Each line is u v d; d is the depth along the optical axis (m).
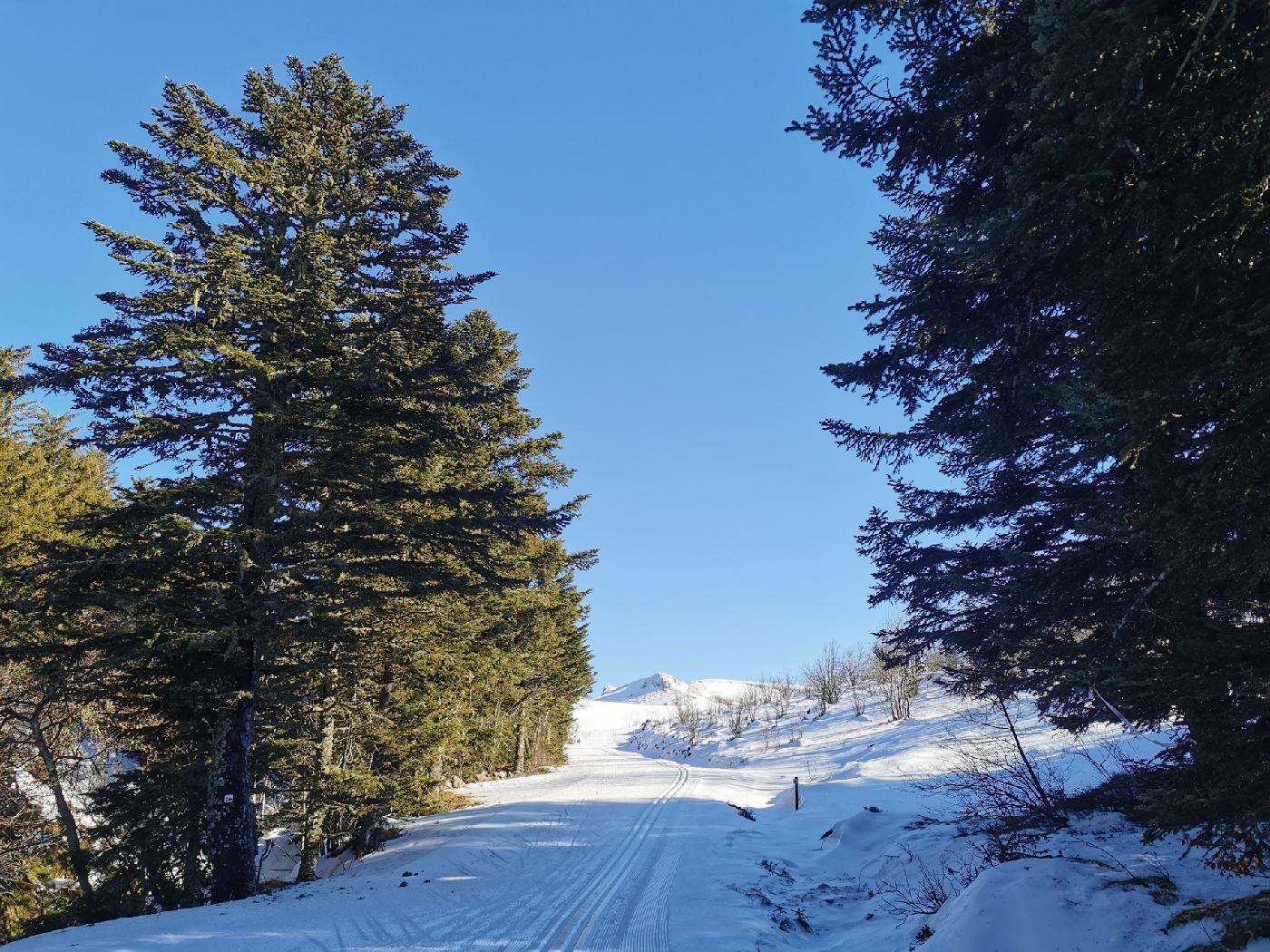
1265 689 4.79
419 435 15.21
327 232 14.81
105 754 19.45
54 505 20.12
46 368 12.53
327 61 16.80
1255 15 4.73
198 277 13.05
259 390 13.52
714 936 8.55
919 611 11.02
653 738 77.81
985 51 7.02
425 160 16.91
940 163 7.92
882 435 9.54
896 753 33.41
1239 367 4.29
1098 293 6.10
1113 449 5.05
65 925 13.05
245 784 12.90
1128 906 5.93
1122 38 4.54
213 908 10.66
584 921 9.32
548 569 30.95
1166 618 6.20
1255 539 4.64
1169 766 6.68
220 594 12.30
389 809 17.28
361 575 14.27
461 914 9.88
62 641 13.20
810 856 14.23
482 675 23.27
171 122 14.65
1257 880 5.88
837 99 7.73
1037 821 9.86
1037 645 8.89
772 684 81.81
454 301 15.41
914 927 7.80
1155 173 5.32
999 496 9.98
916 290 7.66
